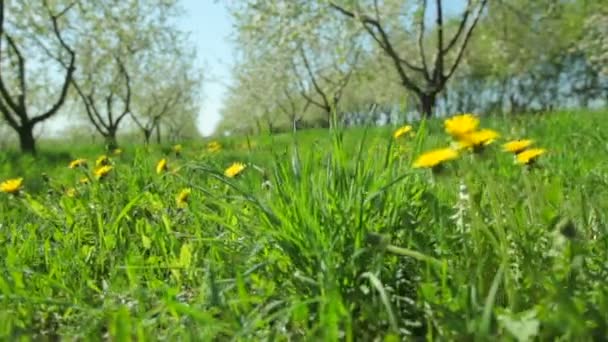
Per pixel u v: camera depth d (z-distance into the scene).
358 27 8.20
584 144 2.16
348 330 0.48
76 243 0.96
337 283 0.58
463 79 19.38
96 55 11.56
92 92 12.56
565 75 19.03
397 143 0.95
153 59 12.84
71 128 23.53
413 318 0.57
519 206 0.77
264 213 0.73
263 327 0.55
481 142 0.61
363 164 0.77
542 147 2.16
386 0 9.27
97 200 1.19
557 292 0.48
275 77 14.94
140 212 1.12
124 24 10.20
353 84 16.02
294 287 0.63
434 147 1.49
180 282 0.70
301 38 8.48
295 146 0.77
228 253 0.73
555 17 9.27
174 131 23.12
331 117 0.78
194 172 1.40
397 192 0.73
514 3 9.17
